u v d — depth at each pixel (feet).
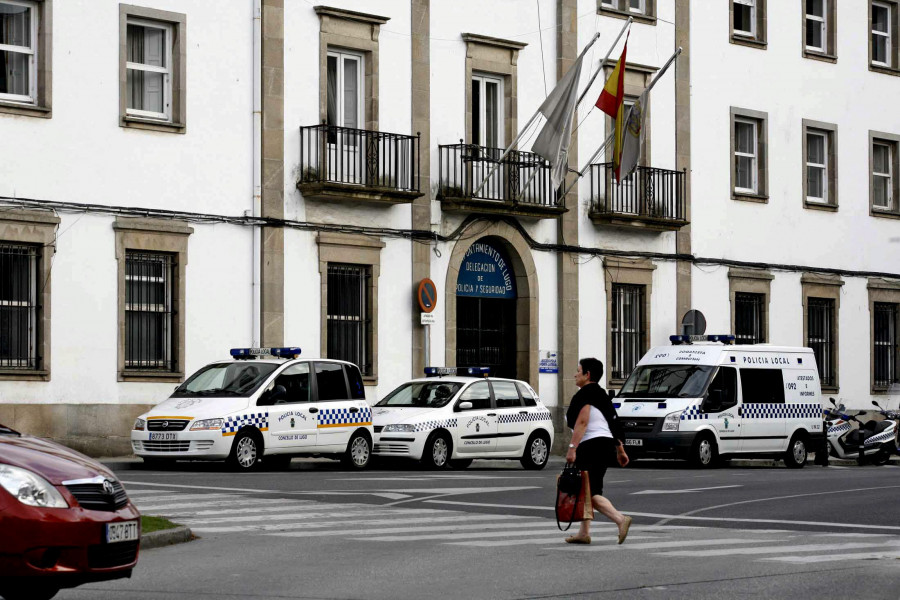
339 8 93.81
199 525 49.60
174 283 85.66
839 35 130.31
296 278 91.09
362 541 45.55
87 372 81.10
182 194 86.02
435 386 84.53
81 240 81.25
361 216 94.94
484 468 85.61
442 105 100.32
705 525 53.06
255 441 74.43
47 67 80.33
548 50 107.14
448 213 100.37
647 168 112.27
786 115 124.98
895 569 39.50
